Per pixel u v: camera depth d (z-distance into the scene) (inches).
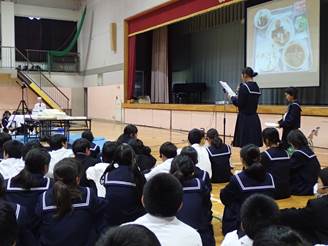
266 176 111.3
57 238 82.6
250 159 120.4
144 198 65.0
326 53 353.4
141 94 598.2
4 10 657.6
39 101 451.8
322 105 350.0
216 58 528.4
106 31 639.1
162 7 480.1
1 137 171.0
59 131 387.2
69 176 86.3
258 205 62.0
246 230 61.7
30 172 97.9
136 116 569.3
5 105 637.3
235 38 492.1
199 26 541.0
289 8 346.3
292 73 346.0
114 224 105.6
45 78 690.2
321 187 90.4
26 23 686.5
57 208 83.1
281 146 165.6
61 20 717.3
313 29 324.8
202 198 101.8
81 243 84.3
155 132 459.8
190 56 580.1
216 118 421.1
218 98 526.9
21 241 79.7
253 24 388.2
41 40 701.3
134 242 33.7
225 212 114.9
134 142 156.8
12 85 641.0
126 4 567.2
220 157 183.9
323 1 347.6
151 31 591.5
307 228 87.7
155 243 34.7
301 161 166.6
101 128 517.7
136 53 586.6
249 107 188.7
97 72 679.7
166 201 63.3
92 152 179.2
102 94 665.0
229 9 489.1
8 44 663.1
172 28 570.9
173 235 63.3
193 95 540.7
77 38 722.8
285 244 36.0
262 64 378.9
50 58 703.7
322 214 85.7
